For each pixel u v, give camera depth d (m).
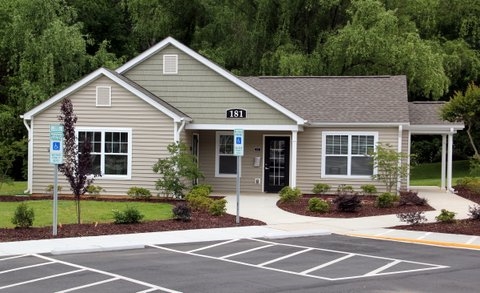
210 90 24.11
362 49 32.44
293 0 36.12
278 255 12.23
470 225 16.22
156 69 24.66
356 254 12.47
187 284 9.42
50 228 14.66
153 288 9.11
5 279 9.61
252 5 38.72
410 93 38.88
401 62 33.19
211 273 10.32
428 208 20.05
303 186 24.92
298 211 19.22
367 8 33.16
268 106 23.56
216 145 25.73
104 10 46.31
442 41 42.38
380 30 32.69
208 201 18.62
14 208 18.56
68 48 32.91
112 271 10.35
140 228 15.16
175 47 24.42
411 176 42.28
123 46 46.94
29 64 33.06
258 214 18.55
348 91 26.45
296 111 25.17
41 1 33.28
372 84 26.73
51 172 23.31
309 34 37.69
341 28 35.69
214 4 39.31
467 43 42.72
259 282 9.64
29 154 23.41
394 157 22.66
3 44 34.19
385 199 20.03
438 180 37.69
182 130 23.41
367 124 24.06
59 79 33.56
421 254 12.58
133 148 22.92
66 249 12.10
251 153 25.52
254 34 36.47
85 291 8.84
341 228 16.17
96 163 23.09
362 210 19.39
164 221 16.25
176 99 24.39
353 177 24.47
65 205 19.55
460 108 17.14
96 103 23.06
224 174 25.73
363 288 9.30
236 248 13.02
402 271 10.72
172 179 21.64
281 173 25.34
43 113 23.30
